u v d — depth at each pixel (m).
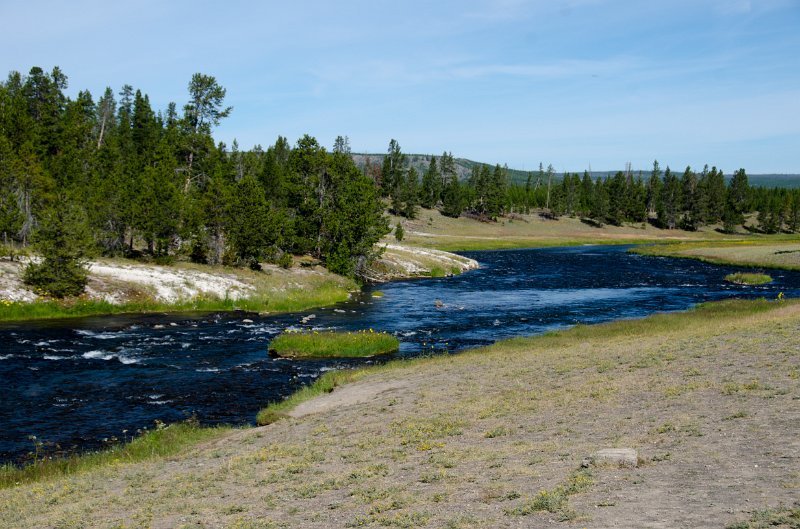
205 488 13.10
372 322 42.19
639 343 27.73
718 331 28.34
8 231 49.41
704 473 10.19
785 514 7.86
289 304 47.94
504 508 9.53
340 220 65.00
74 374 27.22
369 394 22.58
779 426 12.55
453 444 14.54
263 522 10.20
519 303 51.53
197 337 35.66
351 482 12.29
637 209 186.00
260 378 27.28
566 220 187.38
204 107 67.56
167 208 52.88
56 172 60.88
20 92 74.94
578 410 16.44
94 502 12.76
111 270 47.50
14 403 23.09
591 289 61.34
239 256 58.09
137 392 24.88
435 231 149.38
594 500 9.37
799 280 66.50
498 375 23.08
